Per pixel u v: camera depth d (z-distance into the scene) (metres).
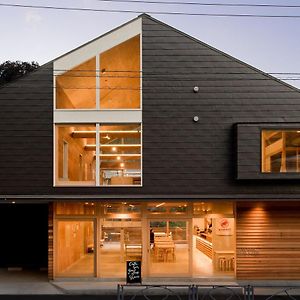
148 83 13.68
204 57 13.78
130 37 13.89
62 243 14.05
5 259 17.02
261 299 11.67
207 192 13.35
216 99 13.63
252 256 13.88
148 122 13.55
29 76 13.62
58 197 13.10
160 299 11.80
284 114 13.55
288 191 13.36
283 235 13.93
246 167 13.06
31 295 12.12
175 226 14.01
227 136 13.51
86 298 11.82
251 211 14.00
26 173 13.31
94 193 13.32
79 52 13.86
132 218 14.04
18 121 13.46
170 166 13.41
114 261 13.98
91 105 14.02
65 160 13.77
